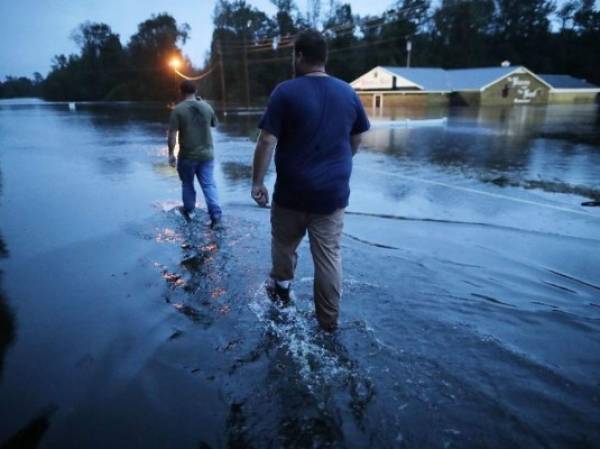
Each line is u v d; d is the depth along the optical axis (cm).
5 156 1139
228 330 288
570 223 548
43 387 229
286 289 317
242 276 375
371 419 207
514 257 422
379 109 3638
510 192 727
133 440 195
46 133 1855
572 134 1645
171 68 7400
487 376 237
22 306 318
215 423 206
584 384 230
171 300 331
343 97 261
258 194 279
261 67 6078
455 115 2862
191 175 549
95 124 2456
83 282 360
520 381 233
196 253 430
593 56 5888
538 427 201
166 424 204
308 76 258
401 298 329
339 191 266
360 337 276
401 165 1011
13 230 499
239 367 248
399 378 236
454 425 203
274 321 298
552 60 6122
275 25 7125
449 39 6694
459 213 596
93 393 225
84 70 8344
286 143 261
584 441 193
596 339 274
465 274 377
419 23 6475
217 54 6119
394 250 438
